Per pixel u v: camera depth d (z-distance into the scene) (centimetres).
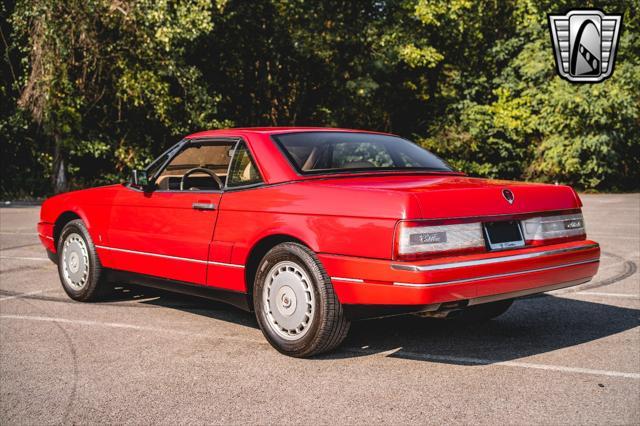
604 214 1642
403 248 411
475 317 574
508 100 2948
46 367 446
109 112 2358
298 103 2848
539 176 2916
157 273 574
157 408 371
